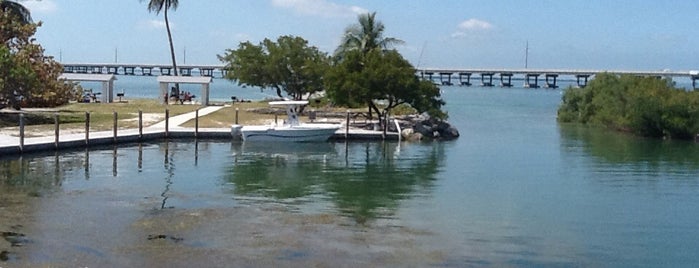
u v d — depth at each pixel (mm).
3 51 42844
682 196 27297
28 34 49062
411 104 49531
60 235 18672
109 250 17328
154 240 18328
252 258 16859
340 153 39531
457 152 41094
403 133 46625
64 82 50969
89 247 17562
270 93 122312
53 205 22828
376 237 19141
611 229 21297
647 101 54938
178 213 21797
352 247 18016
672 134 53875
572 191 28125
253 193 26094
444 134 50000
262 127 43469
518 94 167250
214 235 18938
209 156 36719
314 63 64375
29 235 18625
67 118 48000
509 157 39344
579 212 23766
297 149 40875
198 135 43062
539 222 21938
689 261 18000
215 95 111812
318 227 20172
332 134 44438
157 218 20953
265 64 65750
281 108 61531
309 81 65750
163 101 68375
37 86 44812
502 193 27234
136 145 39906
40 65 47188
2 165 31531
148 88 151125
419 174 32000
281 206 23500
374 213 22578
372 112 57375
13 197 24141
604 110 62656
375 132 45750
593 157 40312
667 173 33906
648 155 42000
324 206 23688
